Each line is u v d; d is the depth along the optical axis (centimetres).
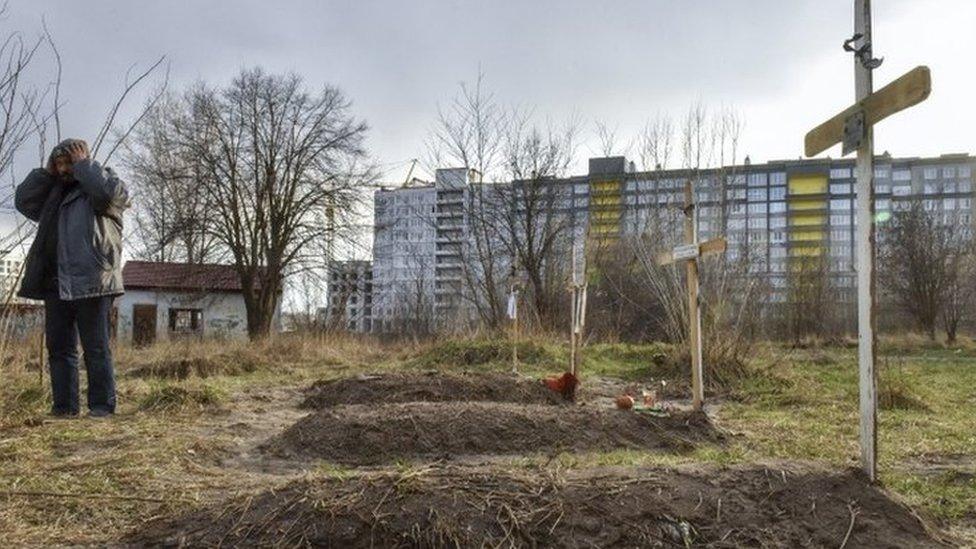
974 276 3309
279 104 3294
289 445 554
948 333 3095
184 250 3588
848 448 590
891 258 3372
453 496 325
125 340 2130
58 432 545
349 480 350
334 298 3212
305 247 3291
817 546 314
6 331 728
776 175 5869
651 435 611
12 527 343
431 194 3684
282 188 3303
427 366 1470
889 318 3594
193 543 312
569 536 306
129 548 317
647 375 1200
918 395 912
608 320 2092
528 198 2483
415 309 2639
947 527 364
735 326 1213
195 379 1096
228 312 3831
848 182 5731
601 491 333
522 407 636
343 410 613
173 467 460
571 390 891
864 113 361
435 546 299
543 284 2473
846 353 2031
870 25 364
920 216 3406
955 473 473
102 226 628
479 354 1489
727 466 371
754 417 775
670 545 307
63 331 638
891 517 338
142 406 715
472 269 2642
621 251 2180
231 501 349
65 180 629
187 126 3125
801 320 2775
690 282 698
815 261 3428
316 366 1524
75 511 366
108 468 443
